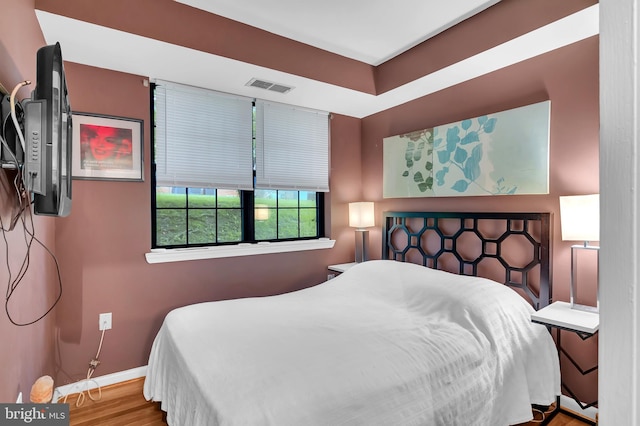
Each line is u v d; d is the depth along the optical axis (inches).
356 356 63.7
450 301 85.7
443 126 114.9
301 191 139.6
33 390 53.7
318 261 140.6
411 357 64.9
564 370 89.0
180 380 64.2
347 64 114.8
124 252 102.0
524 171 94.5
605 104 16.0
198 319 81.6
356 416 52.7
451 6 87.3
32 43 69.0
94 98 97.0
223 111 119.3
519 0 82.3
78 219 95.7
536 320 78.2
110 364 100.1
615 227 15.6
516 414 74.2
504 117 98.6
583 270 85.7
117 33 79.4
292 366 59.3
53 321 90.6
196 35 87.5
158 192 112.7
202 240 120.6
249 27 95.5
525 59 94.5
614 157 15.6
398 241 133.4
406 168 128.6
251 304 94.0
